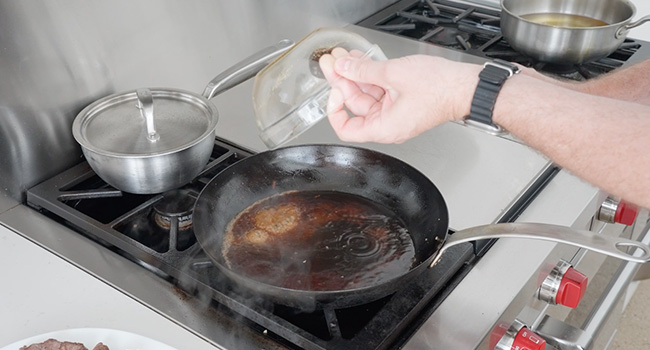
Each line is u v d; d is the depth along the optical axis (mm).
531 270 845
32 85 972
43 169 1023
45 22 962
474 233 764
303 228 900
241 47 1312
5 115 948
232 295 770
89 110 993
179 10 1155
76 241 899
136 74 1123
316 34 870
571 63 1352
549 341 908
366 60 787
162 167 912
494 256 871
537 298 938
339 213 932
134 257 866
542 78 835
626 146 685
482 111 746
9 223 940
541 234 727
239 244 866
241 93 1286
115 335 708
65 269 845
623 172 689
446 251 848
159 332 749
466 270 846
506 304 791
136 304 789
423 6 1705
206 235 847
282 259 841
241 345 731
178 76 1200
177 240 875
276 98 844
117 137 954
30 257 867
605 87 985
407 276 730
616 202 1059
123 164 897
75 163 1072
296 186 987
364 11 1621
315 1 1454
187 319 766
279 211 934
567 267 916
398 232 894
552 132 717
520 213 968
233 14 1264
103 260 861
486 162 1077
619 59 1470
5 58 929
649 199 684
